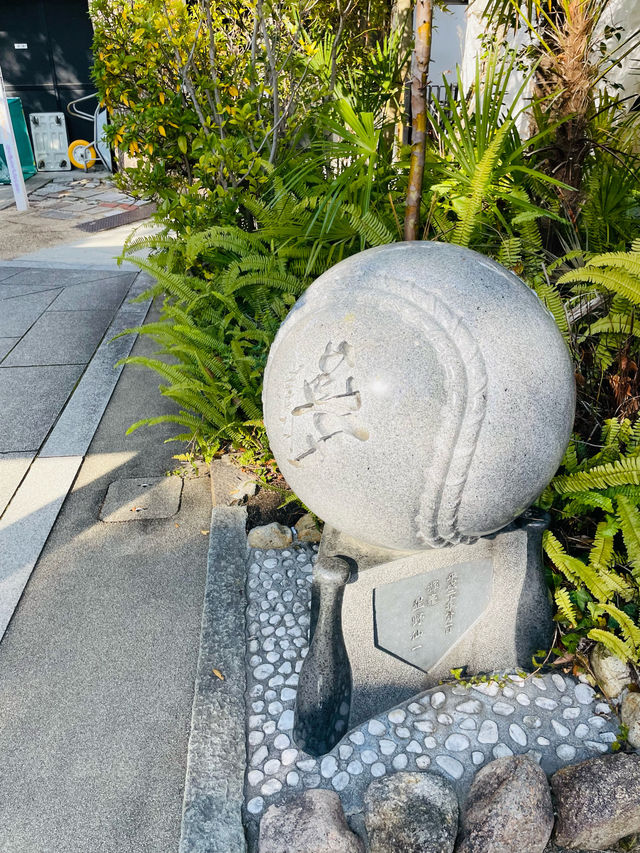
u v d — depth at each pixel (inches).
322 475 79.5
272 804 84.7
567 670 104.3
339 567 87.7
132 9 175.5
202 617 115.0
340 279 82.6
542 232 164.4
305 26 225.0
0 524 137.6
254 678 103.7
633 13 214.1
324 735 91.3
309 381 78.4
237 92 189.5
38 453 162.7
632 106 205.8
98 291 269.0
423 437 74.0
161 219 190.5
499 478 77.5
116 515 141.5
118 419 178.1
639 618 107.2
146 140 188.4
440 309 74.4
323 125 186.1
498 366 74.4
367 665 95.8
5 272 290.8
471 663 105.1
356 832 83.7
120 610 117.4
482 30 241.9
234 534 133.5
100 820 85.4
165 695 102.0
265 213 164.1
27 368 205.8
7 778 89.9
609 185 150.6
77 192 437.4
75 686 103.1
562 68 149.9
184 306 177.5
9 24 478.3
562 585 113.9
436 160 148.5
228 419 154.4
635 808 82.1
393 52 227.1
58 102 502.9
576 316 136.3
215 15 197.6
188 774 88.5
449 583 97.3
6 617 115.2
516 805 81.3
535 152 156.2
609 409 131.6
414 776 86.4
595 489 111.4
